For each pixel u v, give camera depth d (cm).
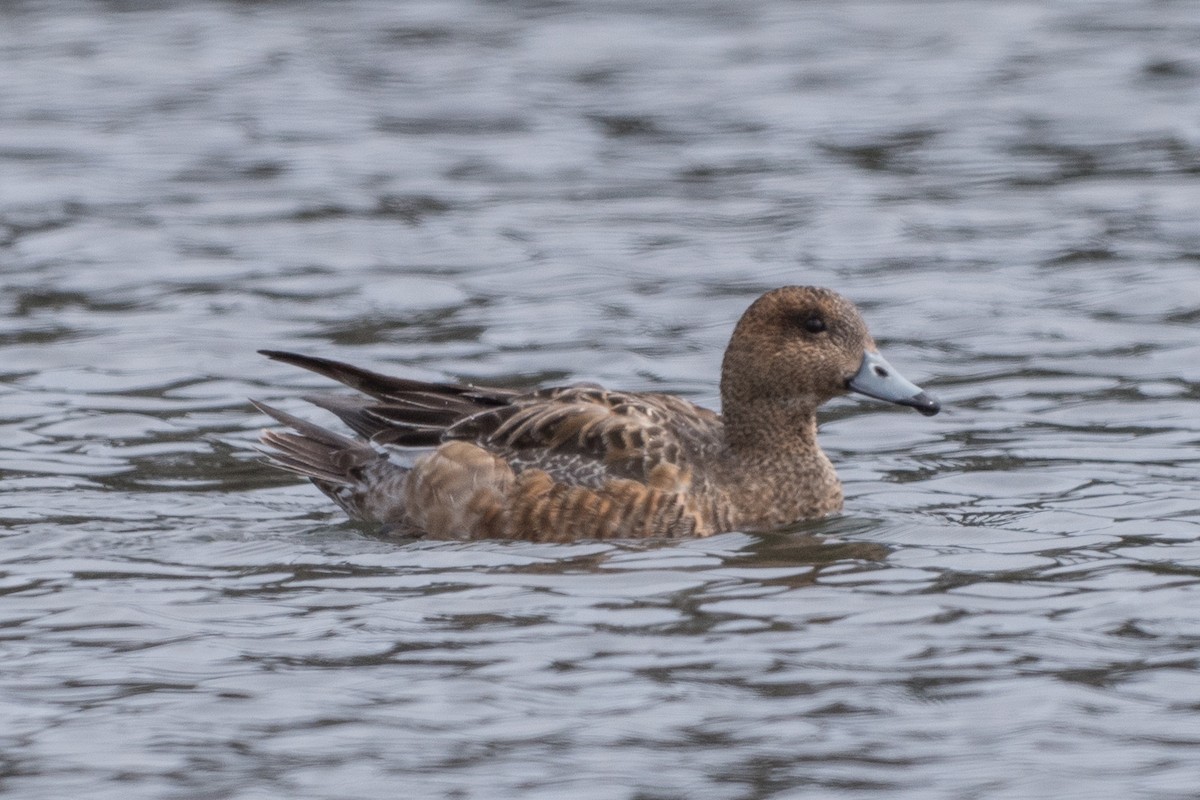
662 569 1216
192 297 1939
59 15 3284
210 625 1124
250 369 1723
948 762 937
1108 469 1434
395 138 2598
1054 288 1939
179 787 918
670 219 2228
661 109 2716
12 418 1582
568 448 1306
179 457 1502
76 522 1340
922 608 1137
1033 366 1709
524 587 1184
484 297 1941
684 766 935
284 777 928
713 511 1299
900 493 1395
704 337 1809
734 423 1332
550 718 988
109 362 1738
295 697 1015
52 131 2617
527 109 2727
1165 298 1892
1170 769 925
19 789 916
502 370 1711
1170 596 1152
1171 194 2289
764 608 1140
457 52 3030
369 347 1777
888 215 2222
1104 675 1034
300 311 1895
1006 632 1097
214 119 2683
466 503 1302
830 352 1316
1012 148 2511
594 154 2519
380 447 1352
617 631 1104
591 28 3188
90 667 1058
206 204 2298
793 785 916
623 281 1994
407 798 907
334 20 3247
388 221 2223
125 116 2698
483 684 1029
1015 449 1491
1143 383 1652
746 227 2189
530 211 2266
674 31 3169
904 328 1827
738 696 1012
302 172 2436
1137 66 2900
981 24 3203
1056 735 962
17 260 2072
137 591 1189
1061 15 3250
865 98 2762
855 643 1084
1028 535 1283
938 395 1642
